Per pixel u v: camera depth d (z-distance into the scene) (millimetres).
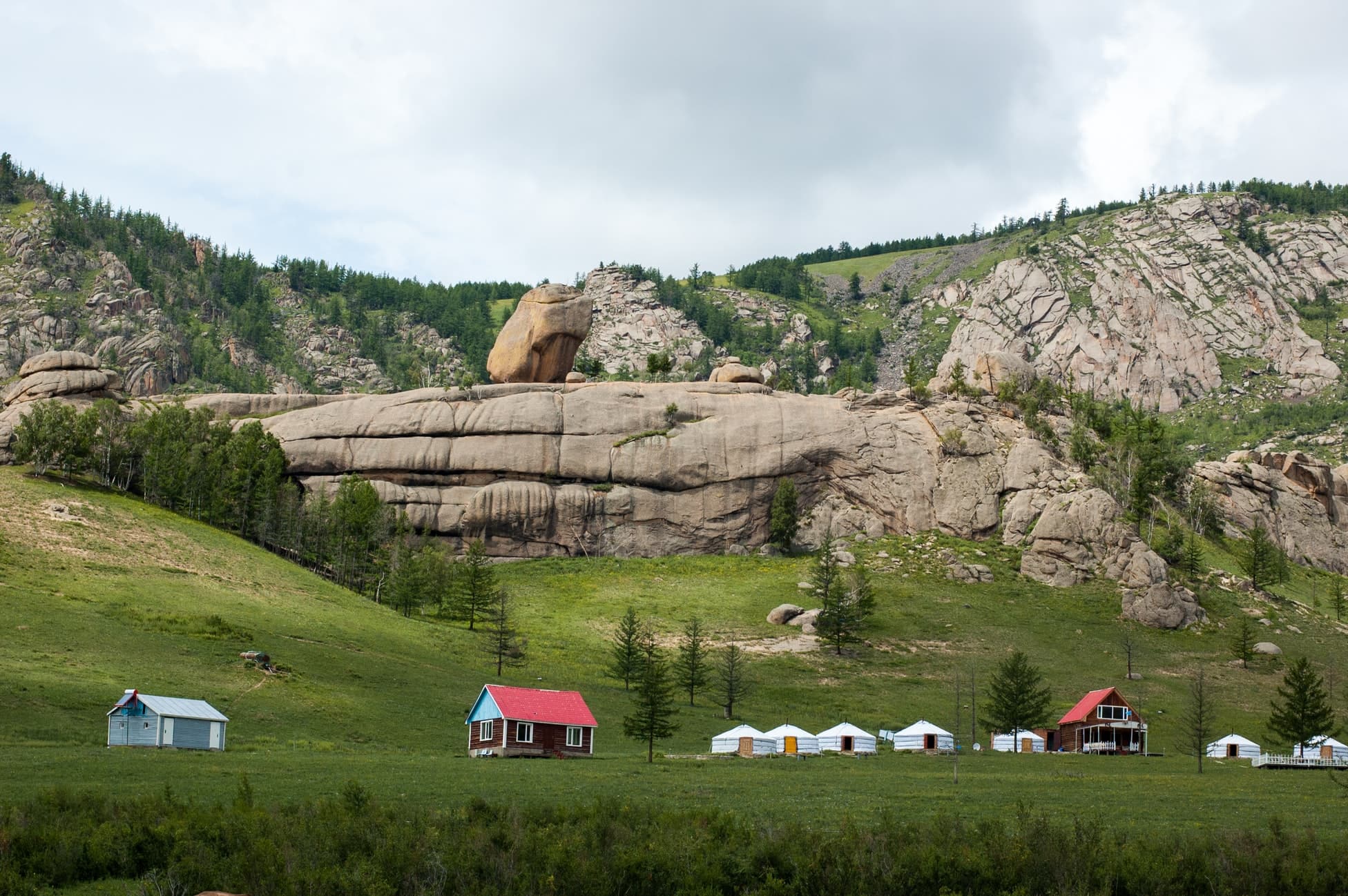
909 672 146000
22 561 130875
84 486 169375
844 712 130375
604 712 122000
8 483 161375
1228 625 166125
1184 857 50969
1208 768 104188
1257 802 76500
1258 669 151750
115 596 126812
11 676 97500
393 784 72875
